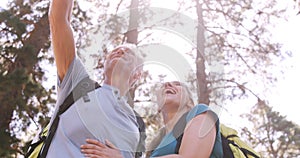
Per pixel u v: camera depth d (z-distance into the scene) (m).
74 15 10.08
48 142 2.04
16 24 10.91
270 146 15.04
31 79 10.46
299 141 15.61
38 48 11.12
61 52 2.11
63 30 2.11
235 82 10.00
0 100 10.38
